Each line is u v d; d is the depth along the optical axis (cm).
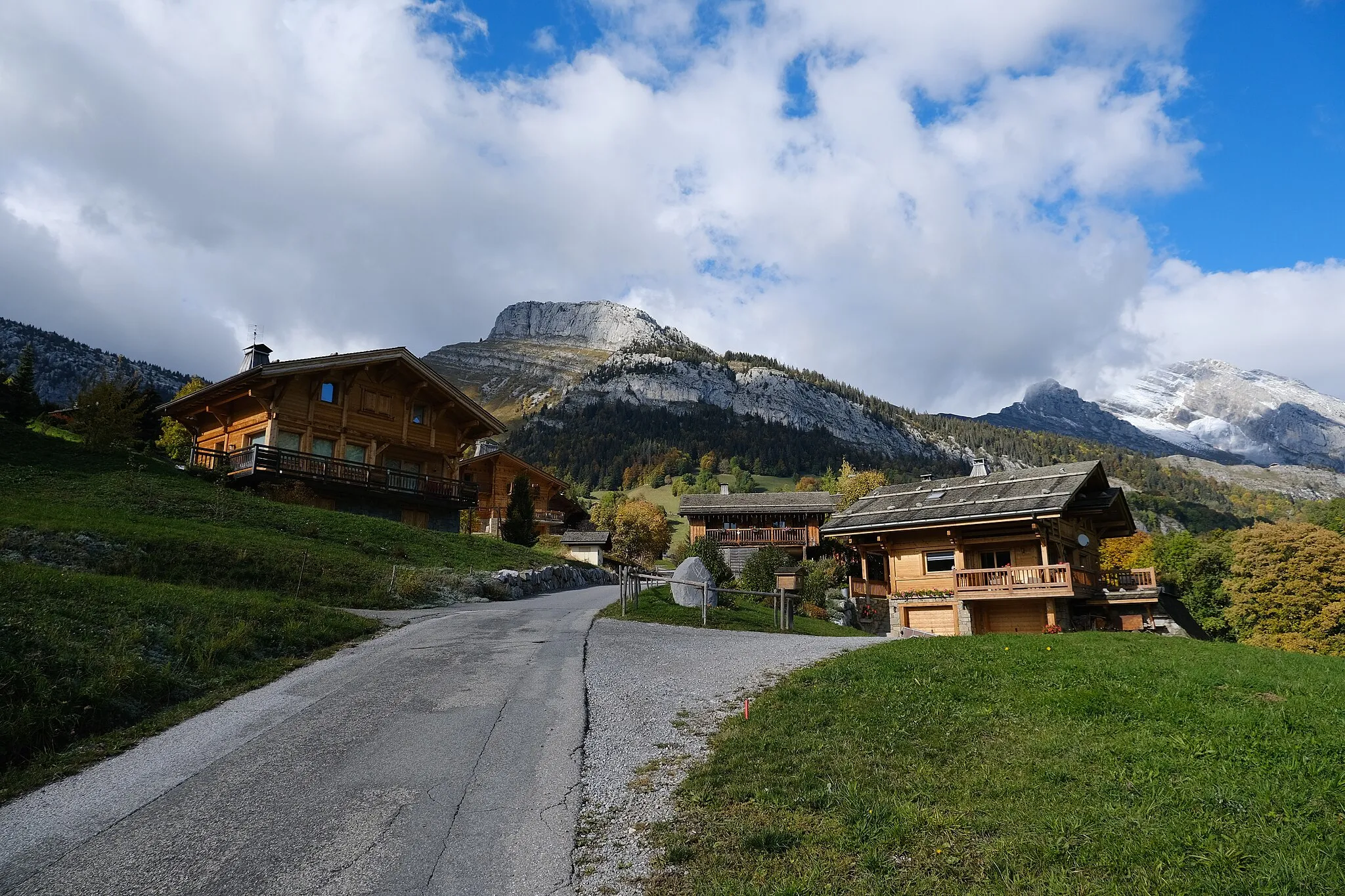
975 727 1009
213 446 4347
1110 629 3309
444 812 805
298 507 3259
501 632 1858
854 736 995
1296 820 690
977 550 3650
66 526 2084
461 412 4747
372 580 2447
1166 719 980
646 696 1254
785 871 659
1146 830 685
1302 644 5262
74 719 1041
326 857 710
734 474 17438
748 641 1856
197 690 1263
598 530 7456
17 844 740
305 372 3988
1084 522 3869
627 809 810
